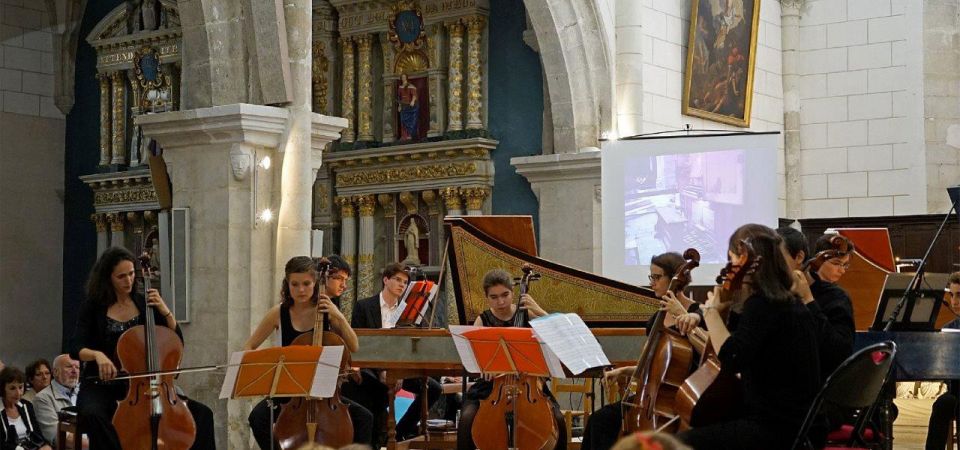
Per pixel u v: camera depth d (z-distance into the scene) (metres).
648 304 10.05
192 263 12.27
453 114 17.69
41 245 20.09
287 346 8.38
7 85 19.75
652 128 16.69
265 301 12.20
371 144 18.77
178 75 19.97
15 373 10.23
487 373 8.52
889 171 19.36
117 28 20.48
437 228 18.02
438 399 12.48
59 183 20.44
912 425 14.40
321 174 19.19
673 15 17.22
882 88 19.45
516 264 10.40
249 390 8.02
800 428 6.48
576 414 12.41
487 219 10.62
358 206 18.83
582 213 16.09
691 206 15.27
